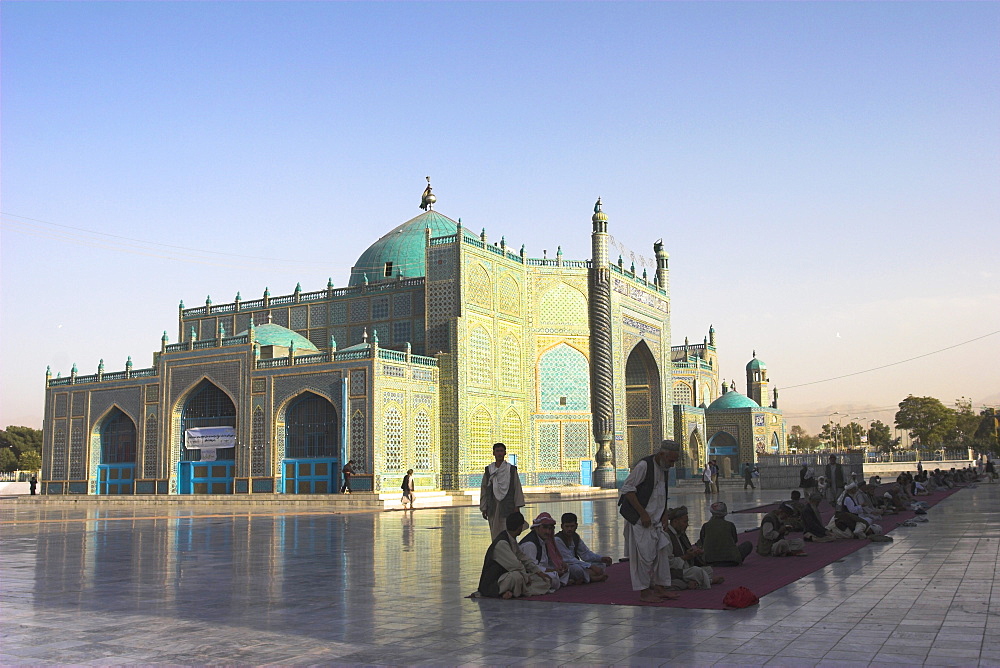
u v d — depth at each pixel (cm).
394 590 905
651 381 4794
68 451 4262
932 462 6812
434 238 3897
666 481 828
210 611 786
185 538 1662
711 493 3678
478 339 3850
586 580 915
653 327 4769
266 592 902
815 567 1030
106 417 4194
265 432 3628
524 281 4181
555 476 4116
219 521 2261
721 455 5694
